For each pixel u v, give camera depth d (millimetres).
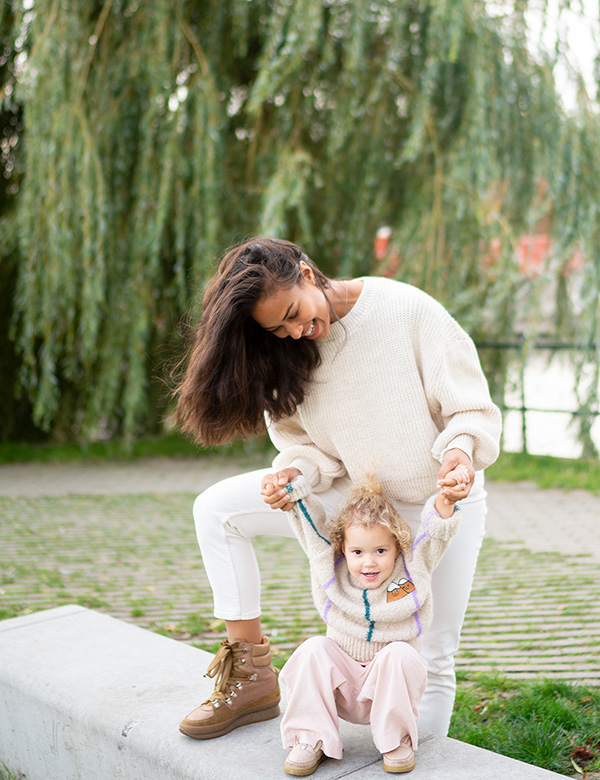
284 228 8133
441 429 2367
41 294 8711
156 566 5699
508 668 3650
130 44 8570
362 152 8984
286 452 2467
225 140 9156
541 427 10836
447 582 2453
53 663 2994
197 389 2197
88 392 10055
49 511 7555
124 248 9094
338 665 2213
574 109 8508
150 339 9820
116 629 3365
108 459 10266
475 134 8070
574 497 7668
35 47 7887
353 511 2238
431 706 2527
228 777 2170
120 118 8719
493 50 8344
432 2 7801
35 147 8109
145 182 8531
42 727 2773
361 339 2264
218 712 2385
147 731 2426
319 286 2248
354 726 2441
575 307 9164
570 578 5082
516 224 9094
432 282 8555
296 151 8625
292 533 2543
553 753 2709
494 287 8711
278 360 2283
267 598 4910
